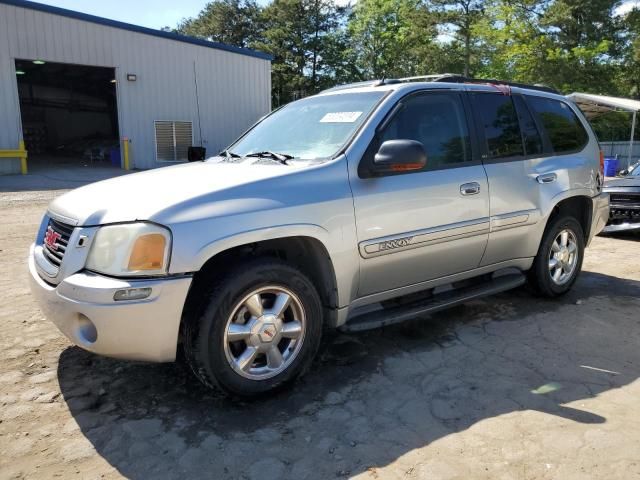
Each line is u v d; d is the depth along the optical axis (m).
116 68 20.91
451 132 4.15
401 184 3.70
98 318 2.79
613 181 8.78
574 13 33.81
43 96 32.25
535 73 32.75
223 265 3.13
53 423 3.01
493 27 35.12
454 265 4.16
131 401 3.25
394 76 48.06
